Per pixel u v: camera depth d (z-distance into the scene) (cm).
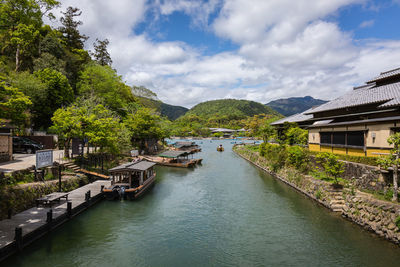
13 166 2003
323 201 1953
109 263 1185
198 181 3017
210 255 1274
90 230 1549
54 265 1151
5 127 2277
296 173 2598
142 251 1307
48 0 3394
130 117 4978
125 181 2580
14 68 3991
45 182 1920
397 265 1138
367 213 1507
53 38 4472
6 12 3197
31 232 1298
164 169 3922
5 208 1490
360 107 2147
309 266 1167
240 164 4441
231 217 1794
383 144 1731
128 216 1808
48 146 3362
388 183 1571
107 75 4872
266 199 2214
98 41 6856
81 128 2652
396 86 2044
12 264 1138
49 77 3694
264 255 1273
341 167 2025
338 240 1396
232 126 16825
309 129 2928
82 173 2548
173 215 1839
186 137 14025
